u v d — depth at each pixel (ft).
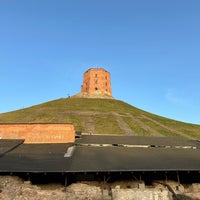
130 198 66.74
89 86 371.97
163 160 80.23
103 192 67.21
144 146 102.63
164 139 121.39
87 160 76.07
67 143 99.09
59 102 344.08
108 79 383.45
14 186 66.23
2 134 101.76
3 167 66.39
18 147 90.38
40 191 65.46
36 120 245.45
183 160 81.35
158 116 321.52
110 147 97.66
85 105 324.19
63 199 64.85
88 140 106.83
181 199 68.44
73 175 75.36
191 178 80.53
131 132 216.33
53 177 75.72
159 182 75.25
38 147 91.35
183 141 120.06
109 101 353.10
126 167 70.64
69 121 242.99
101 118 264.93
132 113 306.96
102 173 72.54
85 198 65.77
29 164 70.03
